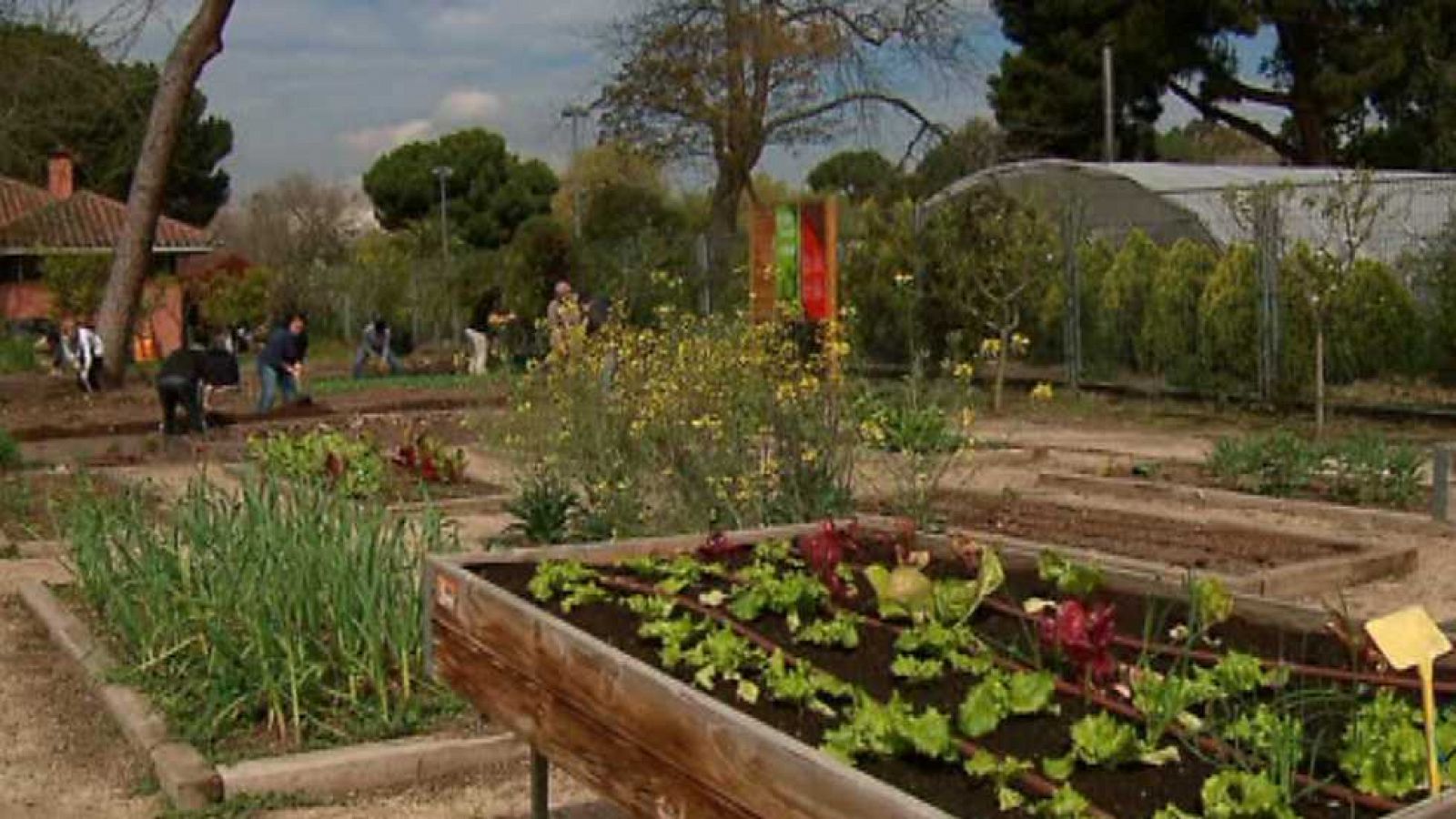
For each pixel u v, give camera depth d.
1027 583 4.82
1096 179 24.67
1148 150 41.62
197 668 6.27
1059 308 21.42
